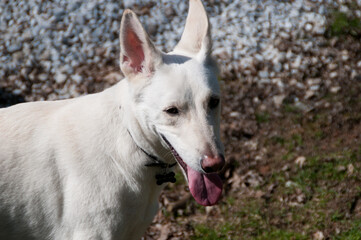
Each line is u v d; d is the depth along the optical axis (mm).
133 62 3920
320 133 7992
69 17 11000
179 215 6551
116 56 10258
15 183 4039
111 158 4055
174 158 4211
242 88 9258
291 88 9195
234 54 9984
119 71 9891
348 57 9844
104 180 4035
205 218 6492
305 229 6141
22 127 4152
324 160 7250
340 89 9062
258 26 10672
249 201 6699
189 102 3801
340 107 8578
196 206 6676
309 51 10023
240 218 6418
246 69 9672
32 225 4105
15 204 4051
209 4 11352
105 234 4066
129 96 4000
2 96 9523
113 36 10719
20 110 4258
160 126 3873
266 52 10031
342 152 7410
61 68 9984
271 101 8938
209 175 4020
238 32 10547
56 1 11297
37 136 4117
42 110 4270
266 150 7707
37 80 9812
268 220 6348
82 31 10750
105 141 4070
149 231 6289
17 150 4078
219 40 10344
